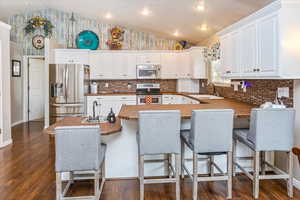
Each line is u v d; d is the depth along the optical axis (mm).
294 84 3213
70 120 3354
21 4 6766
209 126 2811
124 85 7832
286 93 3369
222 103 4395
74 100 6648
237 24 3771
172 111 2738
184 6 4734
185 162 3547
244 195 3012
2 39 5066
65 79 6582
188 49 7230
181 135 3303
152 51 7555
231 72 4062
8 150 4789
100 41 7664
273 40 2920
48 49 6598
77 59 7234
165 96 7328
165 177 3529
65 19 7531
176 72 7625
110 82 7789
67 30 7555
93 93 7387
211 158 3455
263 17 3123
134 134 3475
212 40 6410
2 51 5047
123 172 3500
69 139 2453
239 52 3768
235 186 3256
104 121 3258
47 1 6707
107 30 7656
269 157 3693
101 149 2842
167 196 2996
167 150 2797
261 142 2861
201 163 3604
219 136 2838
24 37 7578
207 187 3240
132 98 7219
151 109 3631
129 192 3094
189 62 7285
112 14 6500
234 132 3373
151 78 7582
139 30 7598
